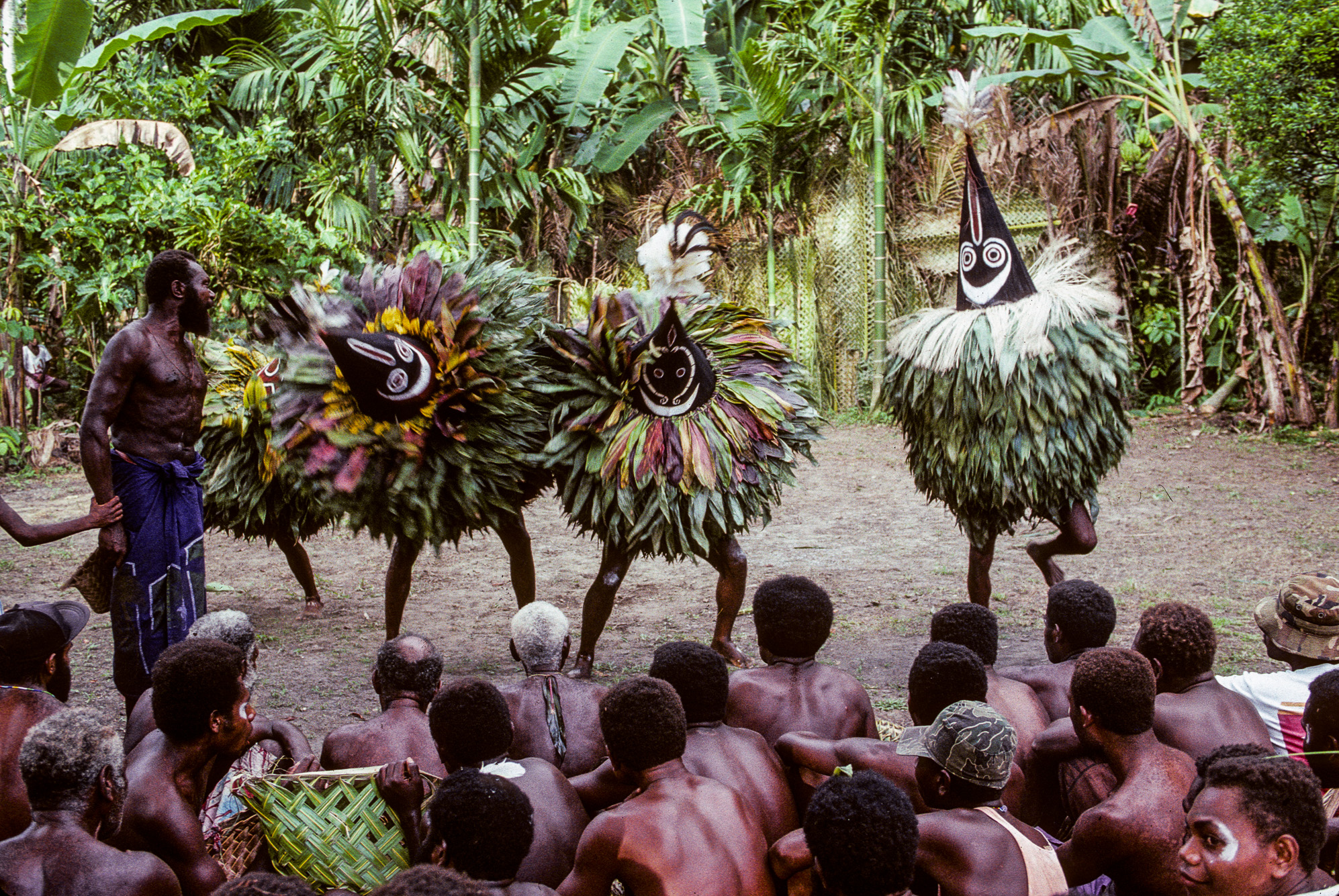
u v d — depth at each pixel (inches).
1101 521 310.7
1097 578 254.5
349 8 433.1
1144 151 493.0
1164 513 316.2
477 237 441.1
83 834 83.7
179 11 486.9
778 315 540.1
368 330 167.6
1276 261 492.1
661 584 265.0
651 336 174.1
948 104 198.1
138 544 161.0
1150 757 99.7
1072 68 455.2
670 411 177.6
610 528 179.3
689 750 108.0
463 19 412.5
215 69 445.4
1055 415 185.5
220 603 248.2
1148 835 94.8
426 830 99.7
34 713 110.6
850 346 541.3
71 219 390.0
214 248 399.5
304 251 420.8
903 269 531.5
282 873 100.3
